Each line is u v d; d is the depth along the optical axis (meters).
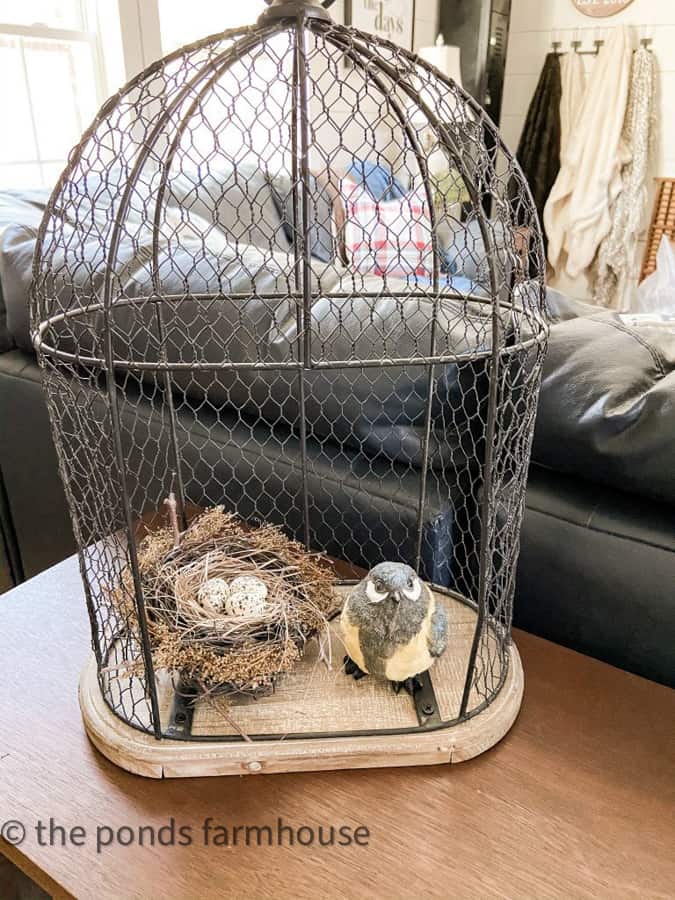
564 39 3.70
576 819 0.63
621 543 0.79
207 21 2.61
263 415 0.98
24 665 0.80
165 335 0.85
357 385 0.86
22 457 1.29
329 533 0.98
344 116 2.81
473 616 0.85
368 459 0.95
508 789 0.66
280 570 0.81
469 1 3.40
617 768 0.68
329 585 0.83
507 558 0.74
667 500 0.78
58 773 0.67
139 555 0.81
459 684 0.75
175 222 1.33
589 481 0.85
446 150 0.64
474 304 0.89
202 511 1.04
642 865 0.59
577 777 0.67
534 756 0.69
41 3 2.12
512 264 0.74
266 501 1.00
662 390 0.75
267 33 0.57
